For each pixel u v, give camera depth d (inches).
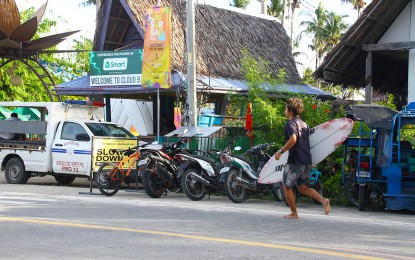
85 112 698.8
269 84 620.7
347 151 535.8
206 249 286.8
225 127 639.8
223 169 515.8
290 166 388.2
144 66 685.3
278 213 435.2
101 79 800.9
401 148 500.7
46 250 283.9
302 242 311.6
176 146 551.5
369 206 517.3
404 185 474.9
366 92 685.9
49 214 404.2
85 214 407.5
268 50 978.1
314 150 399.9
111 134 653.9
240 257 269.6
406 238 336.5
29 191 581.0
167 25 668.7
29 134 697.6
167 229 346.3
